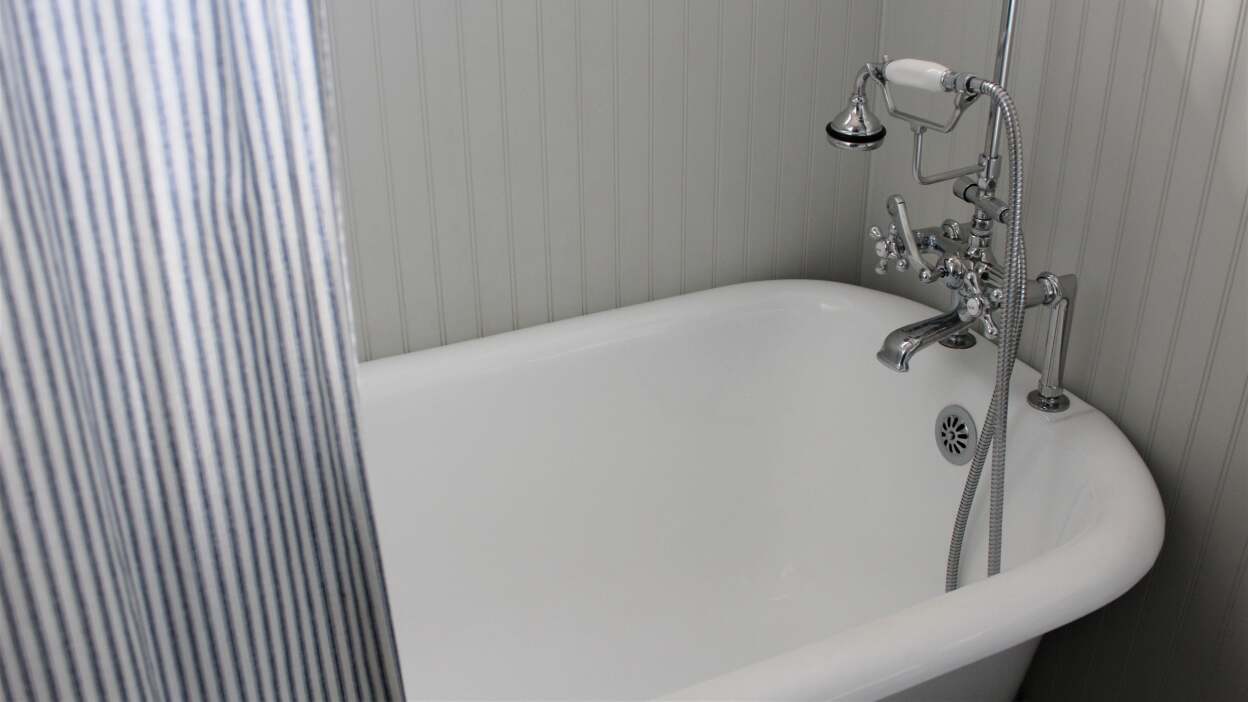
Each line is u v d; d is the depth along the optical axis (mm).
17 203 507
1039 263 1503
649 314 1683
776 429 1791
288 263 627
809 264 1873
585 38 1547
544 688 1607
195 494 624
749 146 1731
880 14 1730
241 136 592
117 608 579
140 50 549
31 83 531
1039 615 1045
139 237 572
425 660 1589
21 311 516
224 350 610
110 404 586
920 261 1409
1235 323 1242
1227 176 1217
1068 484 1324
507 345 1591
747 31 1651
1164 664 1411
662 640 1691
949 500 1558
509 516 1637
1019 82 1476
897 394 1638
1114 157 1354
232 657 667
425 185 1533
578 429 1659
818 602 1736
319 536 683
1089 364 1453
